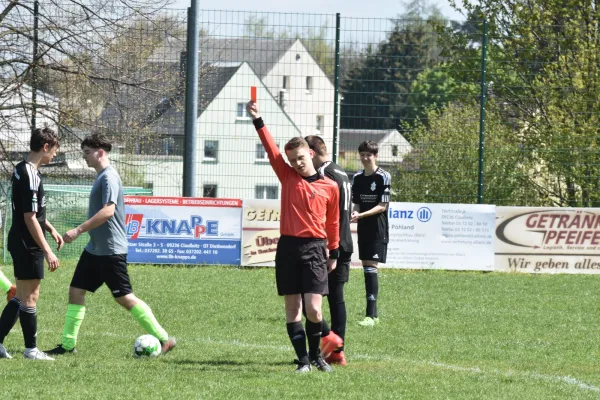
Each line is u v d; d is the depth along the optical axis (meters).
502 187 48.09
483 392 16.72
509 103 51.44
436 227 43.59
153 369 18.02
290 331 18.56
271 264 42.78
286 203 18.27
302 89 48.09
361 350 22.34
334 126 45.09
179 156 54.53
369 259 27.12
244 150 46.28
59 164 53.34
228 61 46.38
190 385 16.33
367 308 27.14
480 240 43.69
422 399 15.84
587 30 51.88
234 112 47.00
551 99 50.78
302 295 18.89
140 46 52.69
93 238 20.06
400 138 48.84
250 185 46.06
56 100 53.47
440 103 51.19
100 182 19.75
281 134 51.16
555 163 48.19
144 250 42.75
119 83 53.22
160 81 53.62
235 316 27.98
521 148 48.12
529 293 35.81
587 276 42.81
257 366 19.08
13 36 51.75
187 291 33.62
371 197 27.25
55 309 28.27
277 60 46.75
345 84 48.34
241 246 42.78
